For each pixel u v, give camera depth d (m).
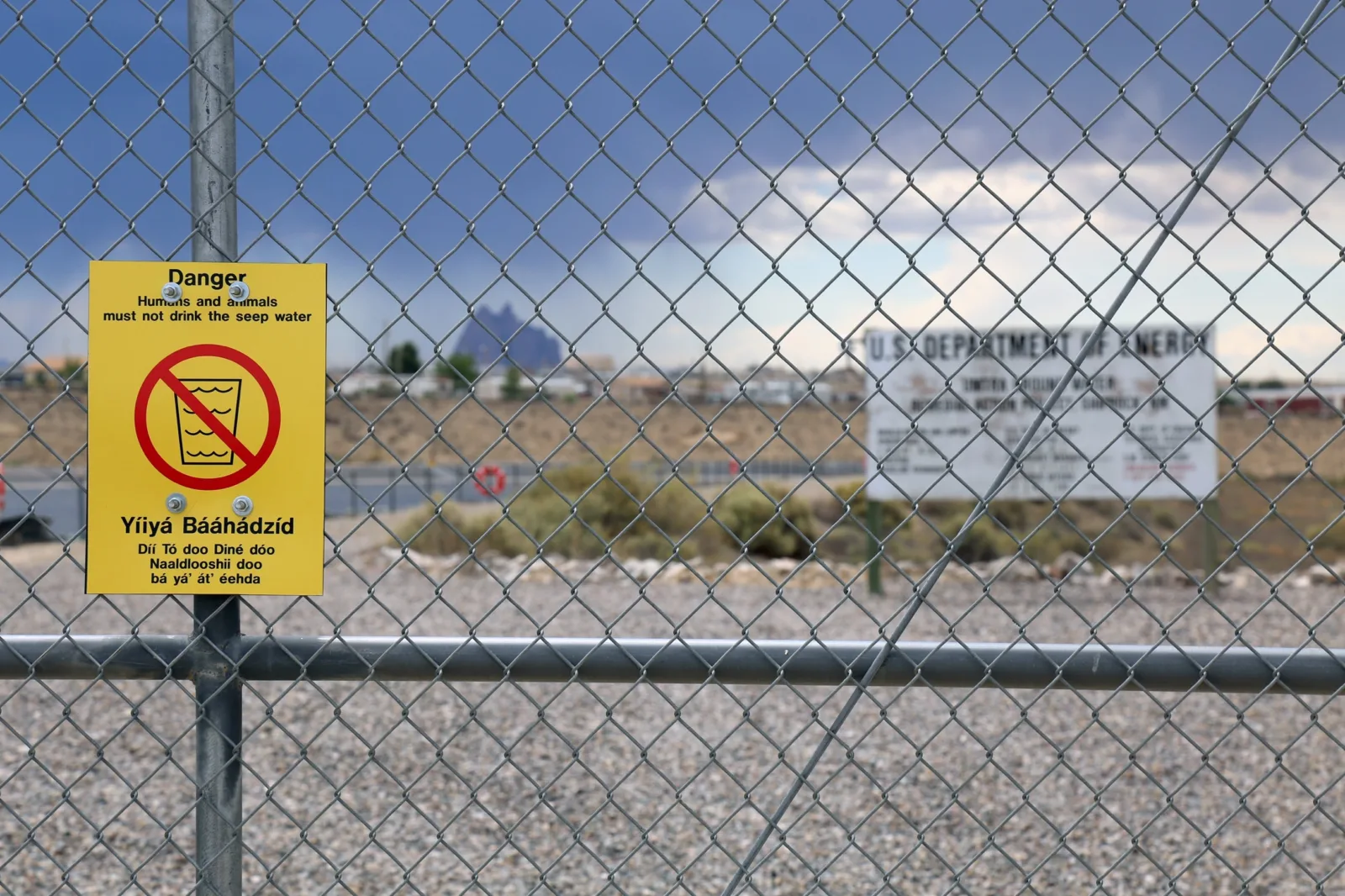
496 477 16.19
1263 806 5.06
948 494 11.64
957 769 5.52
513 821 4.87
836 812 5.01
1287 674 2.19
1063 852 4.57
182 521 2.00
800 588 11.65
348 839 4.64
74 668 2.10
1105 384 11.50
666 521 16.98
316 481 2.02
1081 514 17.78
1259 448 31.36
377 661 2.14
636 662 2.17
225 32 2.06
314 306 2.01
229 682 2.11
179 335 2.00
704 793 5.24
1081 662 2.20
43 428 33.84
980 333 2.15
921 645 2.19
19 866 4.26
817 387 2.19
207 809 2.14
